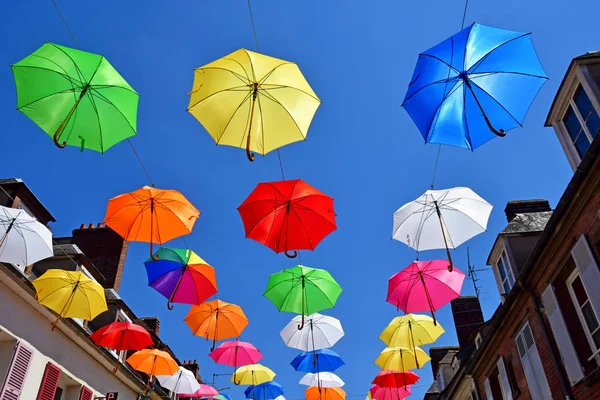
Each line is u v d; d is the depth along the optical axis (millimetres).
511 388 12883
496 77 5223
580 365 9172
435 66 5316
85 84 5289
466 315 22719
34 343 12727
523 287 11344
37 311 12859
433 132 5504
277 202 6898
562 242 9781
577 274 9656
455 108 5363
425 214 7895
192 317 10805
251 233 7043
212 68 5656
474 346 19250
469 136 5414
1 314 11680
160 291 9180
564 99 10086
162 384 15469
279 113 5684
